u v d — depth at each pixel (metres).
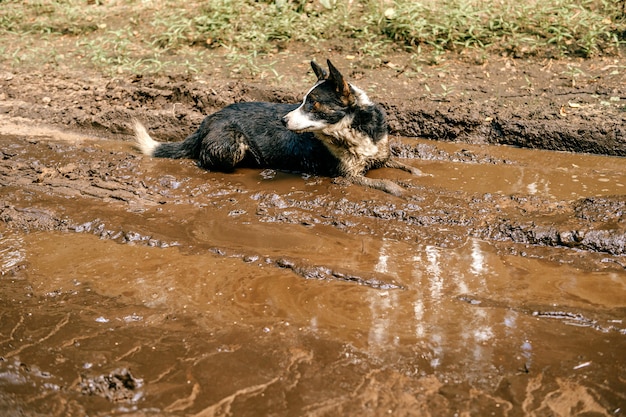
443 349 1.90
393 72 3.30
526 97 3.05
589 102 2.98
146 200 2.59
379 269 2.19
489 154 2.86
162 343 1.94
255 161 2.81
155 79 3.40
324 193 2.57
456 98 3.08
